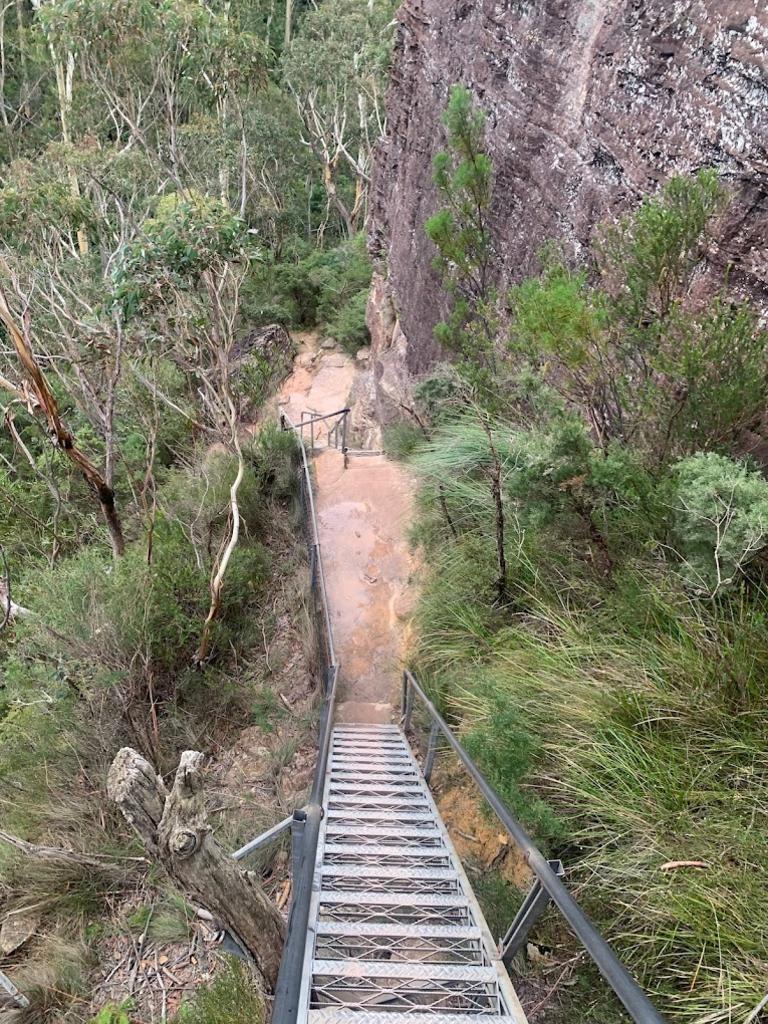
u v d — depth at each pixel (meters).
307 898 2.27
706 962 2.79
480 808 4.38
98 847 5.93
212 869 2.64
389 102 14.34
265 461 10.45
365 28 25.72
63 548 9.95
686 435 4.34
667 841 3.18
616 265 4.80
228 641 7.82
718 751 3.44
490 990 2.68
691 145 4.67
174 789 2.61
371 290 16.84
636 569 4.58
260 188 24.73
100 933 5.41
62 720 6.47
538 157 7.11
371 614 7.59
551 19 6.86
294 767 6.25
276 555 9.19
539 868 2.30
